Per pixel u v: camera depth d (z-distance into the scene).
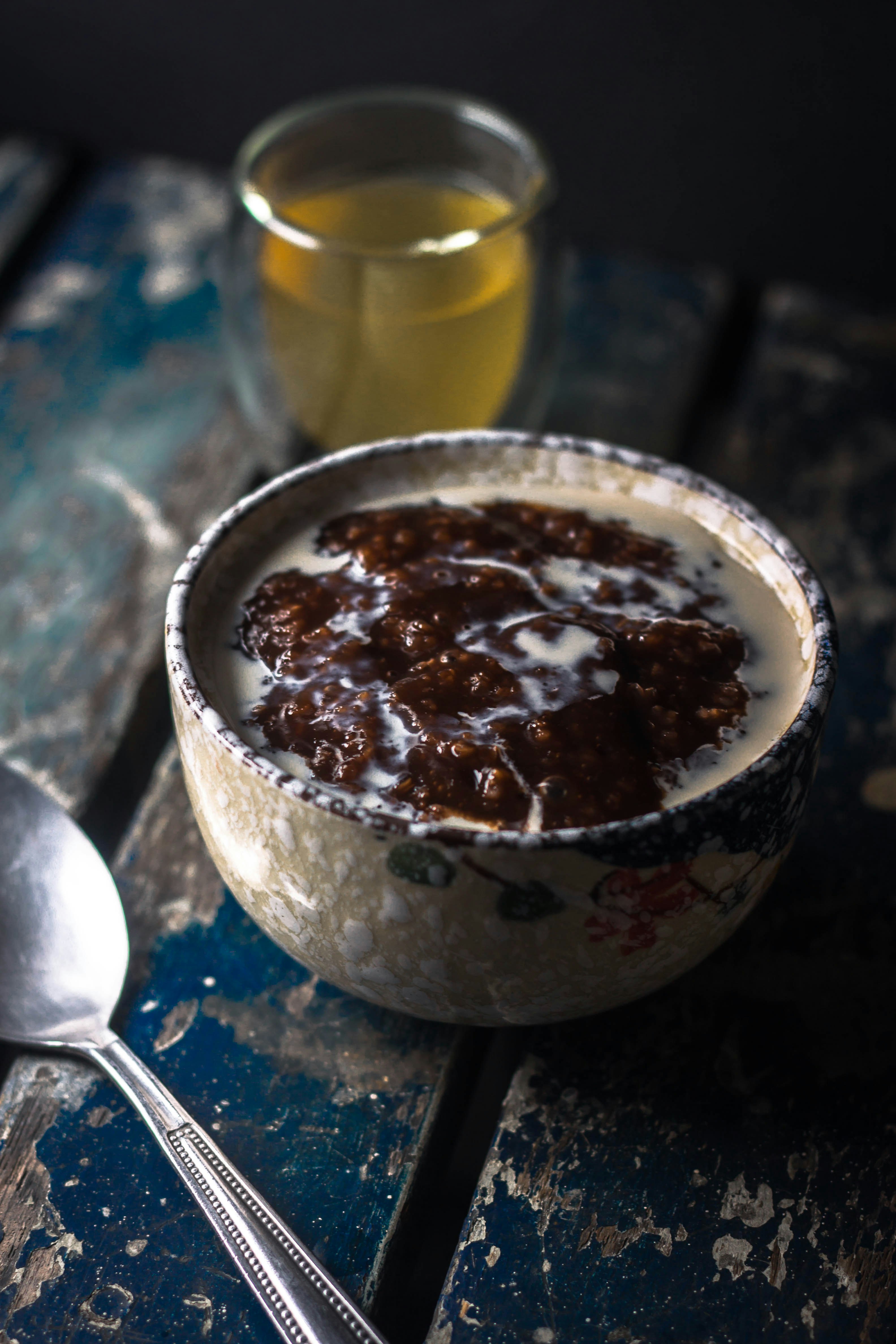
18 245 0.74
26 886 0.54
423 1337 0.57
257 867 0.49
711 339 0.71
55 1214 0.50
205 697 0.48
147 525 0.64
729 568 0.53
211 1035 0.53
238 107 0.87
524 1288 0.49
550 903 0.47
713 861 0.48
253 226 0.61
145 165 0.77
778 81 0.80
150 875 0.55
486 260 0.61
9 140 0.77
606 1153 0.51
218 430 0.67
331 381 0.62
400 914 0.48
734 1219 0.50
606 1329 0.49
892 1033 0.53
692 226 0.86
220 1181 0.50
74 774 0.58
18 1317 0.49
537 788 0.48
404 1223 0.50
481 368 0.63
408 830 0.46
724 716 0.50
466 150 0.65
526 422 0.66
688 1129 0.51
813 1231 0.50
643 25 0.80
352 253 0.60
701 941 0.49
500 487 0.55
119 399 0.68
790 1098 0.52
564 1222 0.50
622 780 0.49
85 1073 0.52
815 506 0.65
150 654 0.60
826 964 0.54
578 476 0.54
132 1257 0.50
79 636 0.61
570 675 0.50
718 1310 0.49
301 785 0.47
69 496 0.65
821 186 0.83
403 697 0.50
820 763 0.58
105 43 0.86
